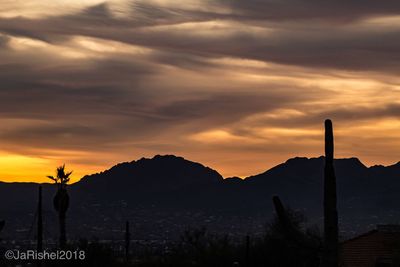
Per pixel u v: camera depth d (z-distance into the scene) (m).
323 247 31.53
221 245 93.88
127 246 106.12
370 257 81.12
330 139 31.50
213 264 88.12
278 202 32.06
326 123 31.66
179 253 96.38
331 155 31.45
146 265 92.75
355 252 82.19
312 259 32.88
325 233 31.20
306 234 54.53
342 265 79.44
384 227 83.06
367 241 81.94
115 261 93.19
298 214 76.75
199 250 93.62
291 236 31.98
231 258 87.81
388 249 80.69
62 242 99.62
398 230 82.50
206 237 101.00
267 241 80.31
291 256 69.44
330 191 31.23
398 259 76.94
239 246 91.56
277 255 75.38
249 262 80.94
